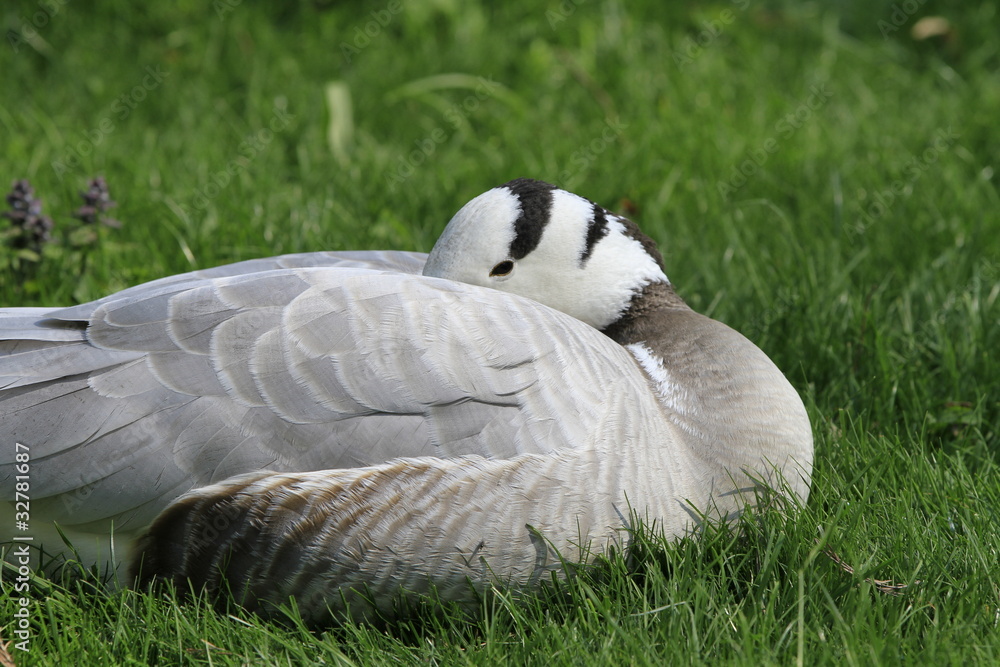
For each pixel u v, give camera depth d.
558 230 7.02
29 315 6.21
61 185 11.35
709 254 10.40
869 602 5.77
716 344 6.76
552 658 5.60
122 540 5.95
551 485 5.82
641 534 6.03
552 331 6.23
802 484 6.58
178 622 5.79
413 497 5.72
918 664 5.38
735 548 6.36
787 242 10.41
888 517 6.72
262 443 5.73
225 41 15.00
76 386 5.80
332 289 6.11
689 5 16.77
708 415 6.39
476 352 5.96
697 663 5.43
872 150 12.57
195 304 6.05
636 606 5.96
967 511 6.68
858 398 8.25
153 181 11.48
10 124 12.82
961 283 9.75
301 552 5.79
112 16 15.50
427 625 6.08
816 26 16.45
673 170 12.04
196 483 5.74
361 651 5.89
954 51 15.86
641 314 7.14
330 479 5.70
